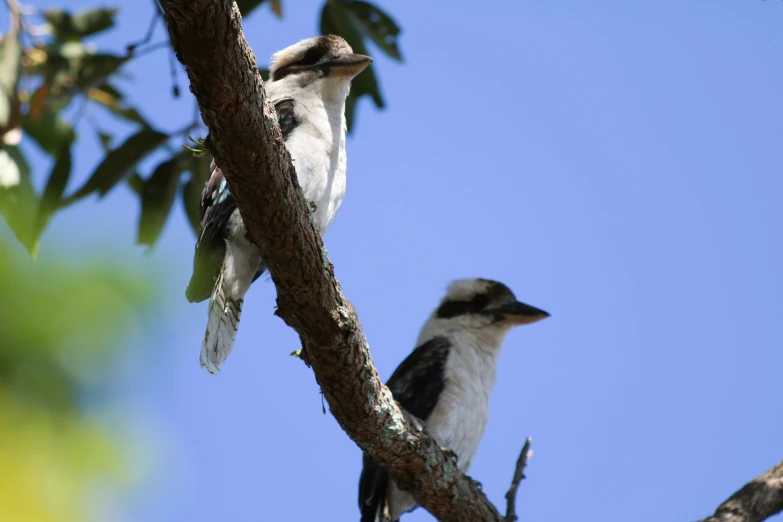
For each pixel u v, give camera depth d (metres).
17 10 10.96
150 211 10.76
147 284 3.23
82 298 3.12
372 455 8.16
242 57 5.54
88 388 3.04
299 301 6.89
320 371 7.34
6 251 3.21
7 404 2.95
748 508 8.81
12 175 10.02
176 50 5.45
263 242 6.59
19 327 3.02
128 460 2.97
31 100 11.30
